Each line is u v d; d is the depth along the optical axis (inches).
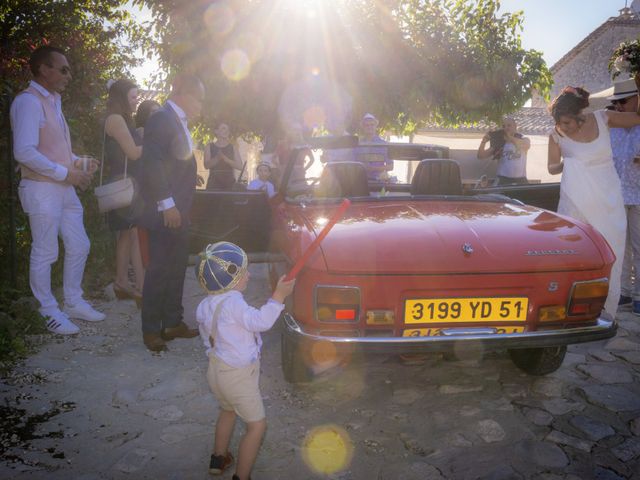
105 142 211.0
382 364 162.2
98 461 113.0
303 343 122.3
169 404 137.3
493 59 433.7
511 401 140.6
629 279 223.6
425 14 438.3
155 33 406.3
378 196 170.1
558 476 108.3
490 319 125.1
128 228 209.3
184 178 172.1
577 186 171.8
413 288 120.6
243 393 102.2
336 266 119.2
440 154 196.1
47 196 177.0
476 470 110.2
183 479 107.6
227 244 106.7
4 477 106.6
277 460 113.7
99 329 190.1
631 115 168.2
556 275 126.2
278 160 280.2
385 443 120.6
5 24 327.3
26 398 139.1
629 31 993.5
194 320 204.7
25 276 221.5
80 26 339.6
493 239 131.4
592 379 153.9
